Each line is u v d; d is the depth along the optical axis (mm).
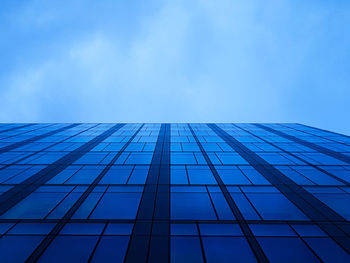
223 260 6871
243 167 14930
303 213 9367
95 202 10109
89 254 6988
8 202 9969
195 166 15047
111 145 20484
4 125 31391
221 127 31266
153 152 18219
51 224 8367
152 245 7426
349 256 7055
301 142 21984
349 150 19094
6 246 7203
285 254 7117
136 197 10664
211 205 9984
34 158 16484
